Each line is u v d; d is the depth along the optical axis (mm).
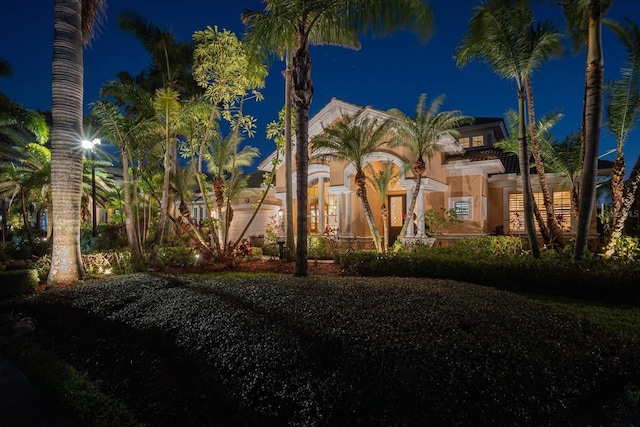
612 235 10289
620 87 10969
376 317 4297
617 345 4445
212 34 12078
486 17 9602
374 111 14703
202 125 13711
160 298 5969
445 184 16984
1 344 5582
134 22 15289
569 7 9961
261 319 4465
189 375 4164
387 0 8523
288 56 12648
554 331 4430
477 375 3314
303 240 8820
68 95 9430
